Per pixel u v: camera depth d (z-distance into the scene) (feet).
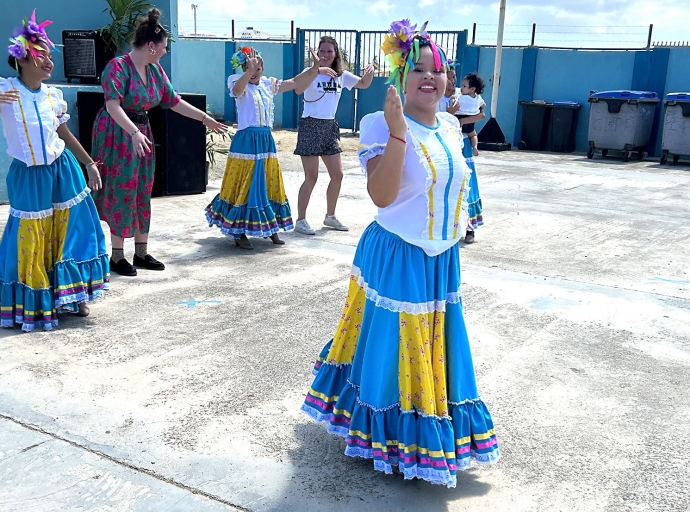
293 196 29.53
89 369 12.22
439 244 8.75
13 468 9.18
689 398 12.00
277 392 11.65
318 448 10.02
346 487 9.12
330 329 14.48
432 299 8.87
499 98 57.21
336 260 19.81
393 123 8.02
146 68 16.85
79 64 27.22
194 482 9.06
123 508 8.47
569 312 16.07
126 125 16.06
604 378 12.67
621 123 47.11
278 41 61.98
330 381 9.62
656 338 14.66
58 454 9.54
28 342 13.32
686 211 28.76
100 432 10.15
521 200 30.27
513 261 20.30
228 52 64.54
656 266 20.17
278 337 13.97
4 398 11.04
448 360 9.11
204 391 11.57
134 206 17.30
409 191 8.59
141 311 15.20
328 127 22.24
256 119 20.16
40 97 13.47
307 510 8.60
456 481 9.25
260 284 17.38
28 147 13.23
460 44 57.11
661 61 50.19
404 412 8.82
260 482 9.14
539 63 55.21
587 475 9.57
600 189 34.04
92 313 14.99
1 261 13.79
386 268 8.86
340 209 27.04
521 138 54.75
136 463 9.42
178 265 18.85
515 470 9.68
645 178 38.58
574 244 22.59
